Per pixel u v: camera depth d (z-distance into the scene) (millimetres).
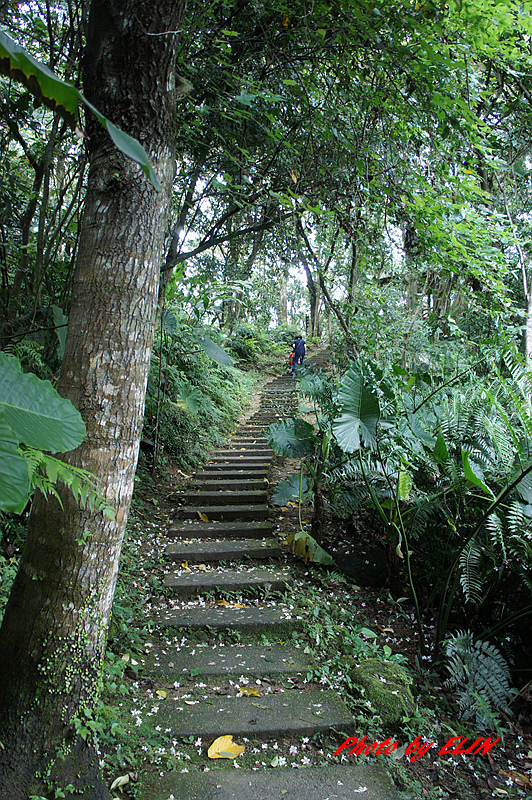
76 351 1940
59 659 1889
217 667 2871
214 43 3189
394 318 5246
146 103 1951
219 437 7574
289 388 11289
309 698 2650
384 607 3709
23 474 724
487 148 4078
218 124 3807
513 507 2961
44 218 3090
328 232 4934
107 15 1917
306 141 3949
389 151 3936
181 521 4832
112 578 2039
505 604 3330
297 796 2059
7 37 525
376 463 3982
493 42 3252
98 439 1915
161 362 5734
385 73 3568
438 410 4172
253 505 5191
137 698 2537
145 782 2051
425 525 3389
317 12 3322
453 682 2832
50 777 1812
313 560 3916
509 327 4668
